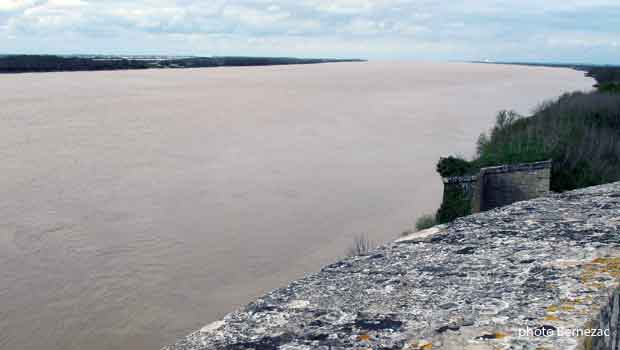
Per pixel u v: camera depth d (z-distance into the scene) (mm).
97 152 51094
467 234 2914
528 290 2061
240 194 34344
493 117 72875
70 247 24047
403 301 2139
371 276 2471
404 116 78188
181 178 39094
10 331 16172
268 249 24156
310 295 2336
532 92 112000
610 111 27891
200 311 17766
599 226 2760
